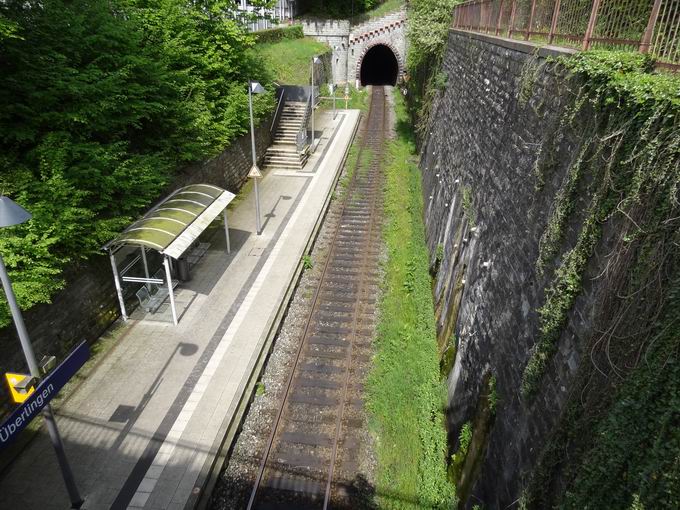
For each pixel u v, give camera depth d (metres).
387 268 15.48
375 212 19.83
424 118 25.97
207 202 13.26
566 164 6.53
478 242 10.48
